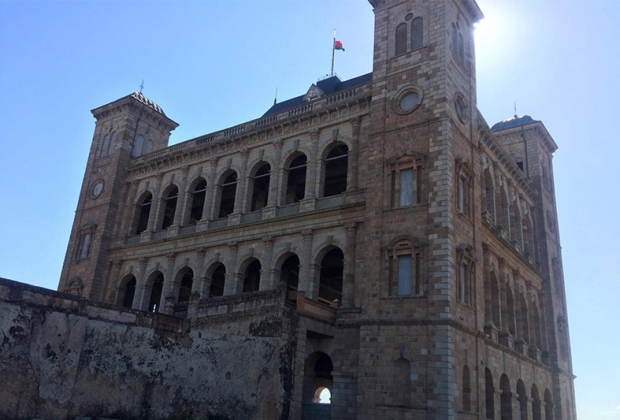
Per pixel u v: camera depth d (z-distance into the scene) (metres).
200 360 32.47
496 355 43.31
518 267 54.34
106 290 59.28
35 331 26.61
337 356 39.00
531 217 62.84
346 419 37.00
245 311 35.62
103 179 64.94
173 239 54.81
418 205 38.53
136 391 29.78
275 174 49.97
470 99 45.22
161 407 30.53
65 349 27.56
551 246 64.94
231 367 33.00
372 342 37.00
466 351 37.00
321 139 48.22
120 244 60.06
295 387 34.09
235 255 49.62
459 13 46.81
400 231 38.72
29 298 26.69
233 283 48.62
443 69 41.12
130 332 30.19
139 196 61.78
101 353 28.86
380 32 46.09
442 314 34.97
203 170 56.47
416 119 41.09
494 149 52.66
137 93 68.69
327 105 47.81
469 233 40.81
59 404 26.88
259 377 32.81
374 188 41.12
